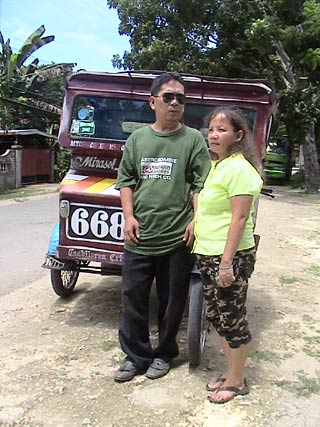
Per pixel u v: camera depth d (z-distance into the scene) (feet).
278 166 79.77
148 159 11.67
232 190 10.07
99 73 15.37
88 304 17.48
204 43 66.90
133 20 67.82
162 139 11.71
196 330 12.04
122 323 12.09
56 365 12.59
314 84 58.03
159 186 11.60
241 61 66.13
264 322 16.15
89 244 14.42
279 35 52.54
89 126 15.52
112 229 14.21
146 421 10.15
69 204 14.34
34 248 27.73
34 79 93.56
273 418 10.36
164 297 12.02
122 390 11.37
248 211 10.09
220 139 10.29
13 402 10.80
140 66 68.39
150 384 11.66
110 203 14.07
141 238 11.65
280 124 71.41
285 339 14.73
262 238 31.42
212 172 10.66
